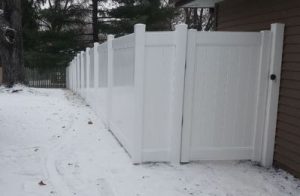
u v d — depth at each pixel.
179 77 5.53
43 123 8.77
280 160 5.62
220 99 5.73
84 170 5.47
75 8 30.47
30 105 11.48
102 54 9.48
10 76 16.11
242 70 5.71
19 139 7.18
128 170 5.45
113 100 7.86
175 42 5.52
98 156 6.15
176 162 5.74
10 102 11.95
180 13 33.41
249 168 5.64
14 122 8.65
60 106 11.83
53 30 29.48
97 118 9.80
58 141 7.15
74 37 29.91
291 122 5.33
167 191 4.75
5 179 5.03
